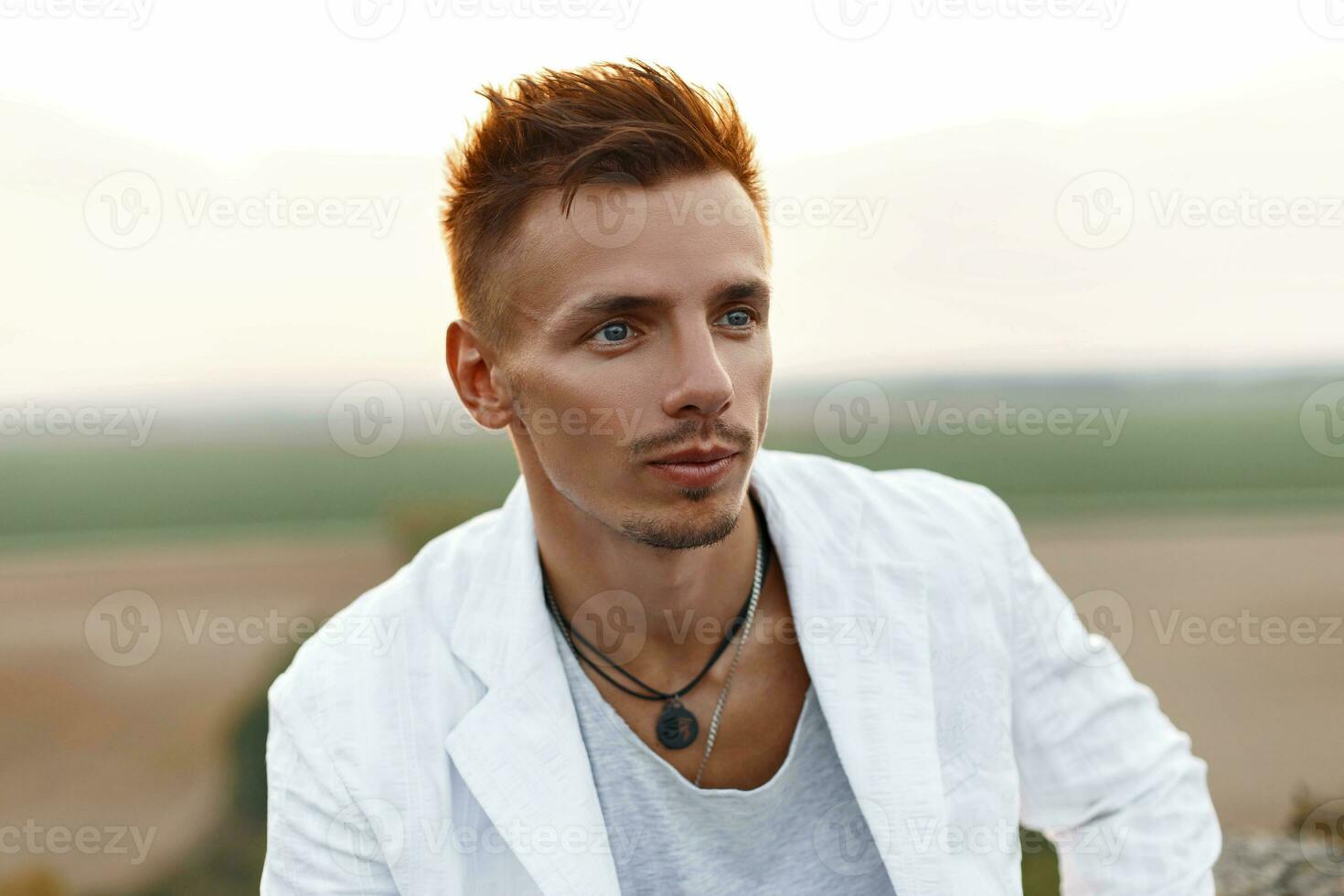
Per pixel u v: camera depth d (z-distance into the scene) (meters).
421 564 1.45
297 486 17.59
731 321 1.15
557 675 1.29
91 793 10.08
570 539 1.28
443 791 1.27
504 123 1.17
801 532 1.37
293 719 1.31
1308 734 9.44
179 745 10.89
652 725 1.29
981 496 1.51
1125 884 1.31
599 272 1.10
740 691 1.31
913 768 1.25
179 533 16.80
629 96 1.16
